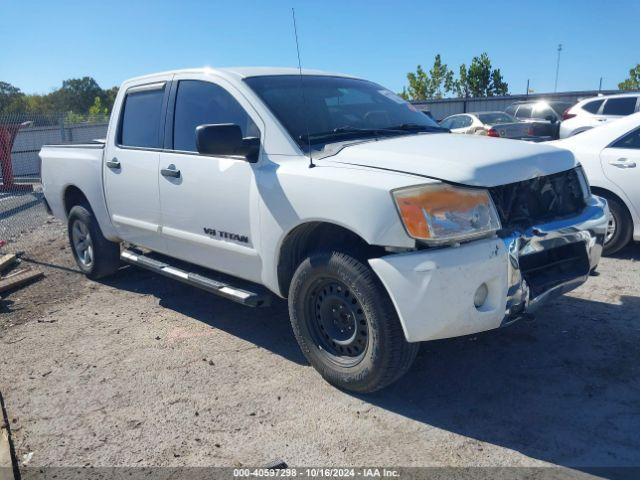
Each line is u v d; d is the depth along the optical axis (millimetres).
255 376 3877
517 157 3396
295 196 3486
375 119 4320
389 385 3627
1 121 14625
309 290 3582
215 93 4312
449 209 3029
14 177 17266
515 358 3926
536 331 4309
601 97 12008
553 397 3439
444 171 3117
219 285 4219
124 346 4477
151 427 3344
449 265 2973
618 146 5855
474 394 3516
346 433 3184
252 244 3887
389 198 3068
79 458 3098
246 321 4863
